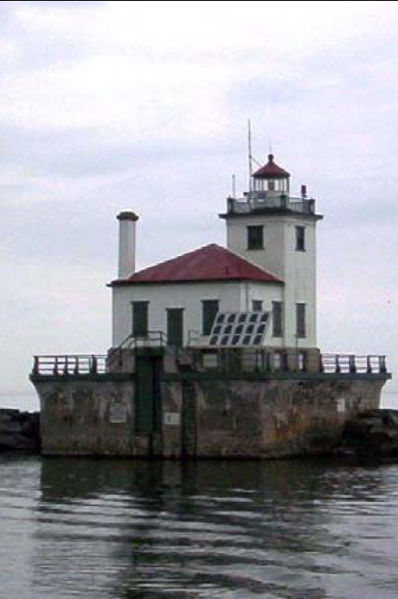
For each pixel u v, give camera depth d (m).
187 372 122.06
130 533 77.50
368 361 135.00
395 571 65.88
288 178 136.12
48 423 129.00
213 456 121.50
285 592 61.56
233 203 135.25
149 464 119.00
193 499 92.94
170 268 131.88
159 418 124.00
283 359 127.94
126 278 132.88
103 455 126.25
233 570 66.31
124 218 134.12
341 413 130.88
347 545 72.81
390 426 130.25
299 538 75.25
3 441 141.50
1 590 62.12
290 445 124.00
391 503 90.06
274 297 131.25
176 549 72.06
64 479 107.00
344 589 62.09
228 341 123.50
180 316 128.88
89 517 84.31
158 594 61.38
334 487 99.81
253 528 79.06
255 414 120.00
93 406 126.81
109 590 62.19
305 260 135.75
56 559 69.25
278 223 132.88
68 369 127.94
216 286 127.56
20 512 86.88
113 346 132.12
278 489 98.50
